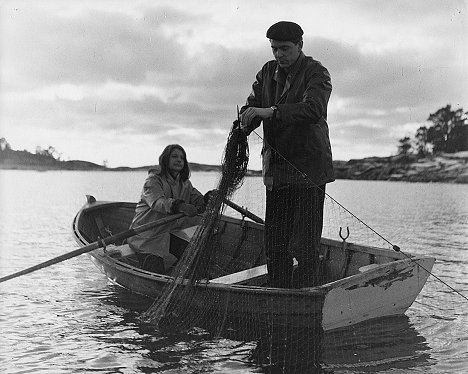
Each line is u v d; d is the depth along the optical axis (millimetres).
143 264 7023
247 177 6094
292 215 5801
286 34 5406
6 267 8617
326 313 5457
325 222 12539
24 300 6891
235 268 7652
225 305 5746
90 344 5516
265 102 5820
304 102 5336
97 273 8211
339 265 6770
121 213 9055
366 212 16781
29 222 13812
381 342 5449
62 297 7004
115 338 5668
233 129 5891
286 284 5965
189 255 6051
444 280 7891
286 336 5547
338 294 5480
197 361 5125
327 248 6941
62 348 5410
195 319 5945
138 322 6102
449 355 5172
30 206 17781
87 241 7410
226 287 5688
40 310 6508
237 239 7750
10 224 13391
